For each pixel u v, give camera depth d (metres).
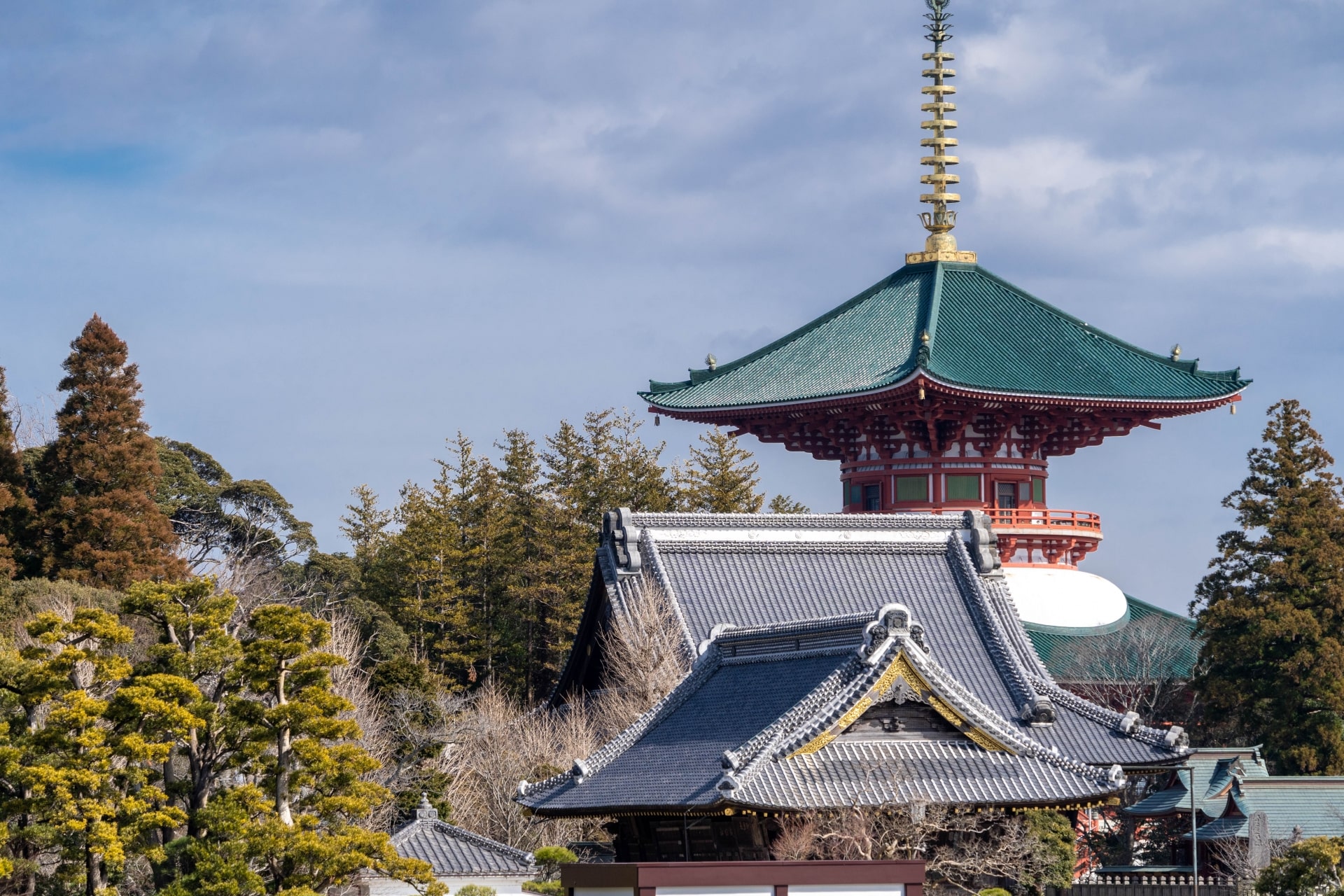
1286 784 78.94
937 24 128.88
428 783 73.19
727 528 78.94
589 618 80.38
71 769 51.12
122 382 102.50
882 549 78.94
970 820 57.19
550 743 74.88
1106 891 65.38
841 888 45.94
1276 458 97.50
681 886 44.78
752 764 55.53
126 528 97.94
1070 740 67.00
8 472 100.44
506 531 114.56
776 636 62.50
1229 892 67.38
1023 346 118.06
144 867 61.09
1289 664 92.50
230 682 55.44
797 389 116.38
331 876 51.97
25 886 56.50
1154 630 108.81
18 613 81.75
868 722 57.72
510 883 63.91
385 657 98.38
